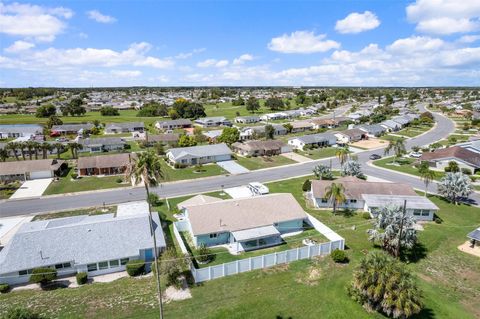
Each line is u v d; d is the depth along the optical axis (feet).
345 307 109.50
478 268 136.46
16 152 334.44
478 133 465.88
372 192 203.21
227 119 629.51
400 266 106.11
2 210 201.05
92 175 276.41
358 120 571.28
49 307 109.19
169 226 173.68
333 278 127.03
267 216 164.86
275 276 128.36
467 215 192.65
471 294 119.65
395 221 139.13
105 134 488.02
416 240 147.13
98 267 131.95
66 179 265.75
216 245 155.63
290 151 363.97
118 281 126.93
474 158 288.71
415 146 380.99
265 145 354.33
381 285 101.50
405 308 96.89
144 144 393.91
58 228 141.69
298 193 229.25
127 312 106.93
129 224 148.36
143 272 132.98
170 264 123.85
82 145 356.79
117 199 219.82
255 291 118.32
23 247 131.54
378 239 143.13
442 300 115.03
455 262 140.97
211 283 123.24
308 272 131.44
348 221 183.83
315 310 108.17
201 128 527.81
